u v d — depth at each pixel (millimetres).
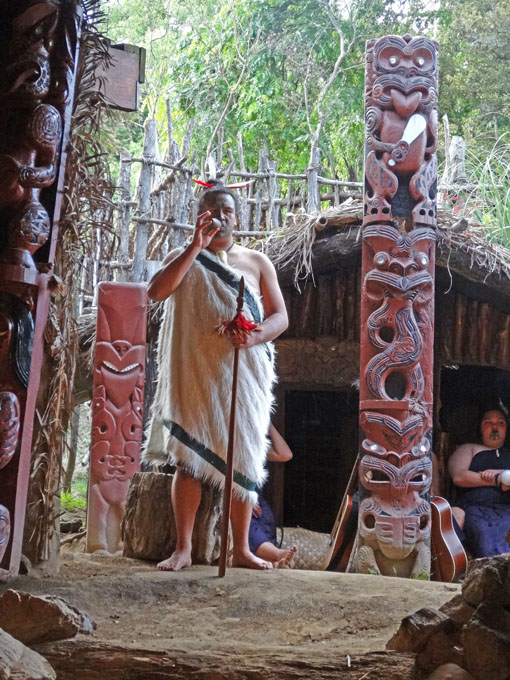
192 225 7652
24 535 3951
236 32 15695
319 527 8531
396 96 5328
